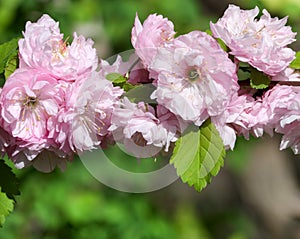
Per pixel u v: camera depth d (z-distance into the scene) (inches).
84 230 43.9
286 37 24.3
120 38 44.7
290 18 35.9
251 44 23.7
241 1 35.3
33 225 43.1
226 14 24.3
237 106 23.8
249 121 24.1
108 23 44.8
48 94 23.5
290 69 24.2
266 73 24.1
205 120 23.7
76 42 24.0
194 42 23.2
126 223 44.6
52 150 24.0
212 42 23.3
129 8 44.7
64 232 43.7
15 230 42.0
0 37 41.2
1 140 23.9
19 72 23.4
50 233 43.3
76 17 44.1
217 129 23.7
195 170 23.6
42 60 23.4
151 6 44.9
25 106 23.6
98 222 44.3
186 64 23.2
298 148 24.5
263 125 24.3
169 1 44.7
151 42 23.8
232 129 23.9
